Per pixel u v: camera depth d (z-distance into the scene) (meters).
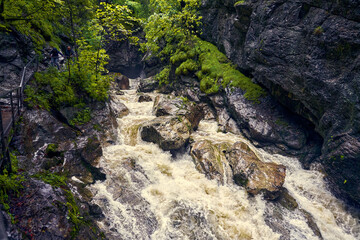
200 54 16.47
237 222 7.18
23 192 4.70
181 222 6.92
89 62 10.53
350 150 7.07
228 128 12.41
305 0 8.52
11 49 8.84
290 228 7.17
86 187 7.03
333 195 8.47
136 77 26.67
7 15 9.28
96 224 5.97
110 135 9.99
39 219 4.43
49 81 9.14
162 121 10.63
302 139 10.33
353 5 6.77
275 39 9.69
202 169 9.09
